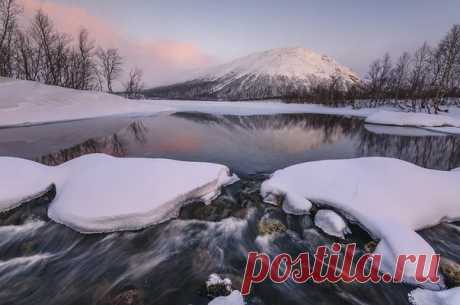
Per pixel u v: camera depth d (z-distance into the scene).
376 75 43.47
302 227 5.01
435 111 28.22
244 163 9.34
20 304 3.36
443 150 12.48
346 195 5.24
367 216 4.66
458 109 28.78
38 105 18.91
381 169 5.91
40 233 4.63
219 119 22.92
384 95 39.47
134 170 5.69
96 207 4.75
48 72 31.03
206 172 6.20
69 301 3.38
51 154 9.66
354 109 36.97
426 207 4.98
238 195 6.27
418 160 10.55
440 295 3.33
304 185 5.87
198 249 4.42
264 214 5.45
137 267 3.99
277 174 6.67
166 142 12.47
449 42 30.72
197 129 16.73
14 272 3.88
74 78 35.09
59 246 4.41
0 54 25.36
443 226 4.95
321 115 29.89
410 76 39.53
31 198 5.43
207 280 3.66
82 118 20.05
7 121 15.80
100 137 13.27
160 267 3.99
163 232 4.76
